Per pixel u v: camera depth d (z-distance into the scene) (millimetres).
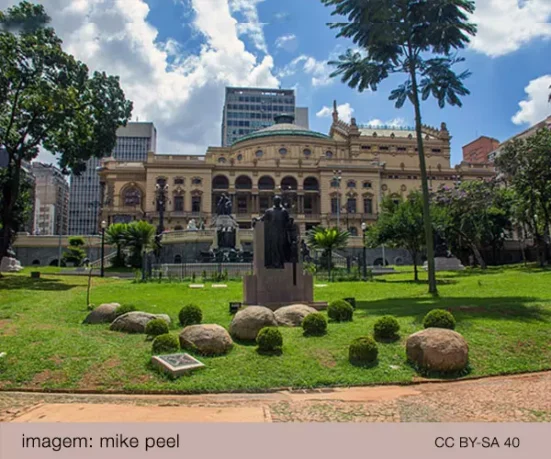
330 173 86750
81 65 28609
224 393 7711
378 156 92625
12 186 28844
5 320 13617
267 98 144125
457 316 12797
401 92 23141
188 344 9594
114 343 10125
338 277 30031
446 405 6859
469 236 45312
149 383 7965
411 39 21766
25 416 6273
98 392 7699
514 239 63688
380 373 8672
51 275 33875
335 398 7344
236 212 87312
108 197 85375
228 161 91375
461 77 21812
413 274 35906
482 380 8594
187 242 47500
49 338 10383
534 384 8125
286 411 6531
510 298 17203
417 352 9055
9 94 27578
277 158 90938
